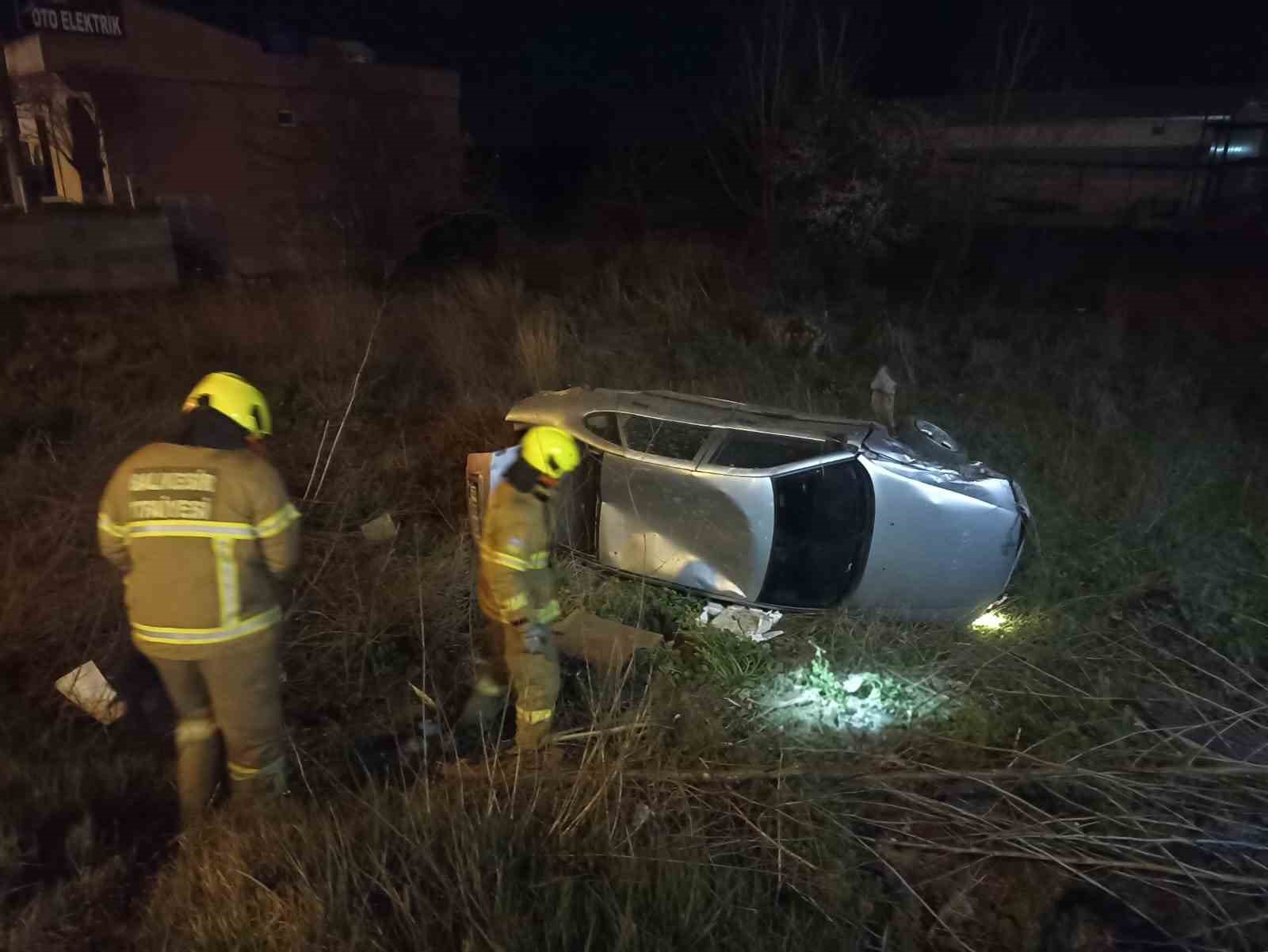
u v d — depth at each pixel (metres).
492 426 6.97
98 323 10.15
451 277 12.75
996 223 18.44
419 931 2.66
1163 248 17.42
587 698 4.02
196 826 3.11
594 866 3.05
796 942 2.82
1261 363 9.96
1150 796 3.59
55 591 4.61
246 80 15.90
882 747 3.84
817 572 4.81
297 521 3.03
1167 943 2.99
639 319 10.64
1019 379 9.12
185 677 3.04
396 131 15.98
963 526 4.62
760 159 13.20
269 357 9.05
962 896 3.15
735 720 3.96
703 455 4.73
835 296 12.55
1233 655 4.74
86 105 14.81
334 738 3.83
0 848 2.97
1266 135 22.61
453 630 4.61
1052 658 4.51
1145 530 5.80
